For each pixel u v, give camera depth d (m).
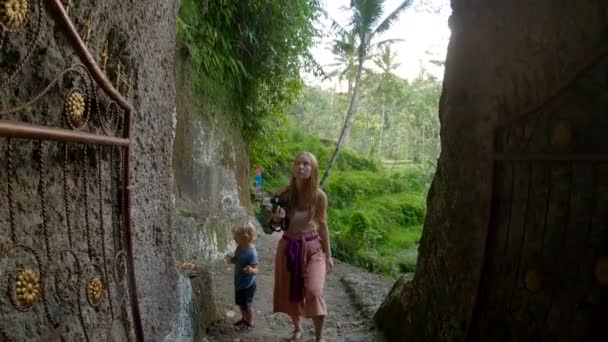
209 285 3.38
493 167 2.11
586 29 1.71
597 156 1.69
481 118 2.19
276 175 14.05
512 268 2.07
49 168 1.21
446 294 2.48
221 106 6.53
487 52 2.15
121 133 1.63
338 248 8.98
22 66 1.04
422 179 18.47
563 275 1.87
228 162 6.80
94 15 1.36
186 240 4.94
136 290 1.77
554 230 1.89
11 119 1.04
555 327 1.91
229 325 3.46
